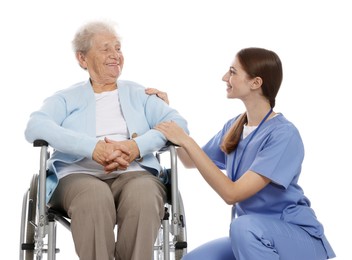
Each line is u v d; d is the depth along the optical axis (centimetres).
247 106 245
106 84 256
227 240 245
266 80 238
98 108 250
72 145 227
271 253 218
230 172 247
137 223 219
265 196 236
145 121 249
